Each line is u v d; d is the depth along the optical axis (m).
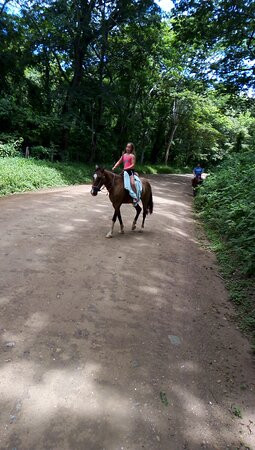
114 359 3.56
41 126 20.59
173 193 19.23
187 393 3.24
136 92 31.12
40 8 20.95
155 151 45.44
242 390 3.42
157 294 5.23
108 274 5.68
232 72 21.08
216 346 4.11
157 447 2.62
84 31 21.61
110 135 28.98
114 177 7.73
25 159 17.28
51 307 4.38
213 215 11.16
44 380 3.12
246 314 4.96
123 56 25.19
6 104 19.62
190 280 5.99
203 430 2.85
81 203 11.77
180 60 29.38
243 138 34.09
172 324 4.44
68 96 22.98
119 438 2.64
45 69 24.86
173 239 8.49
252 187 10.69
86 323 4.14
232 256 7.34
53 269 5.55
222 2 17.62
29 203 10.70
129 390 3.16
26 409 2.79
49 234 7.42
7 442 2.48
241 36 18.73
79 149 26.88
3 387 2.98
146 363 3.58
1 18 20.55
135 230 8.86
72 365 3.37
